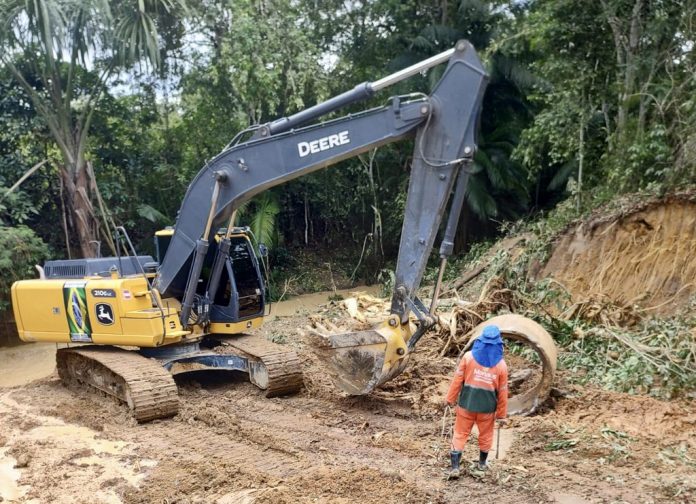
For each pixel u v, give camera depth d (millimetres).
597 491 5582
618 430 7004
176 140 22094
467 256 20078
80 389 9742
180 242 8789
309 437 7234
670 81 12422
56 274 9820
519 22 18875
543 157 21078
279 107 21797
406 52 21078
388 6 21812
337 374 8016
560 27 13539
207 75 20766
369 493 5605
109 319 8820
